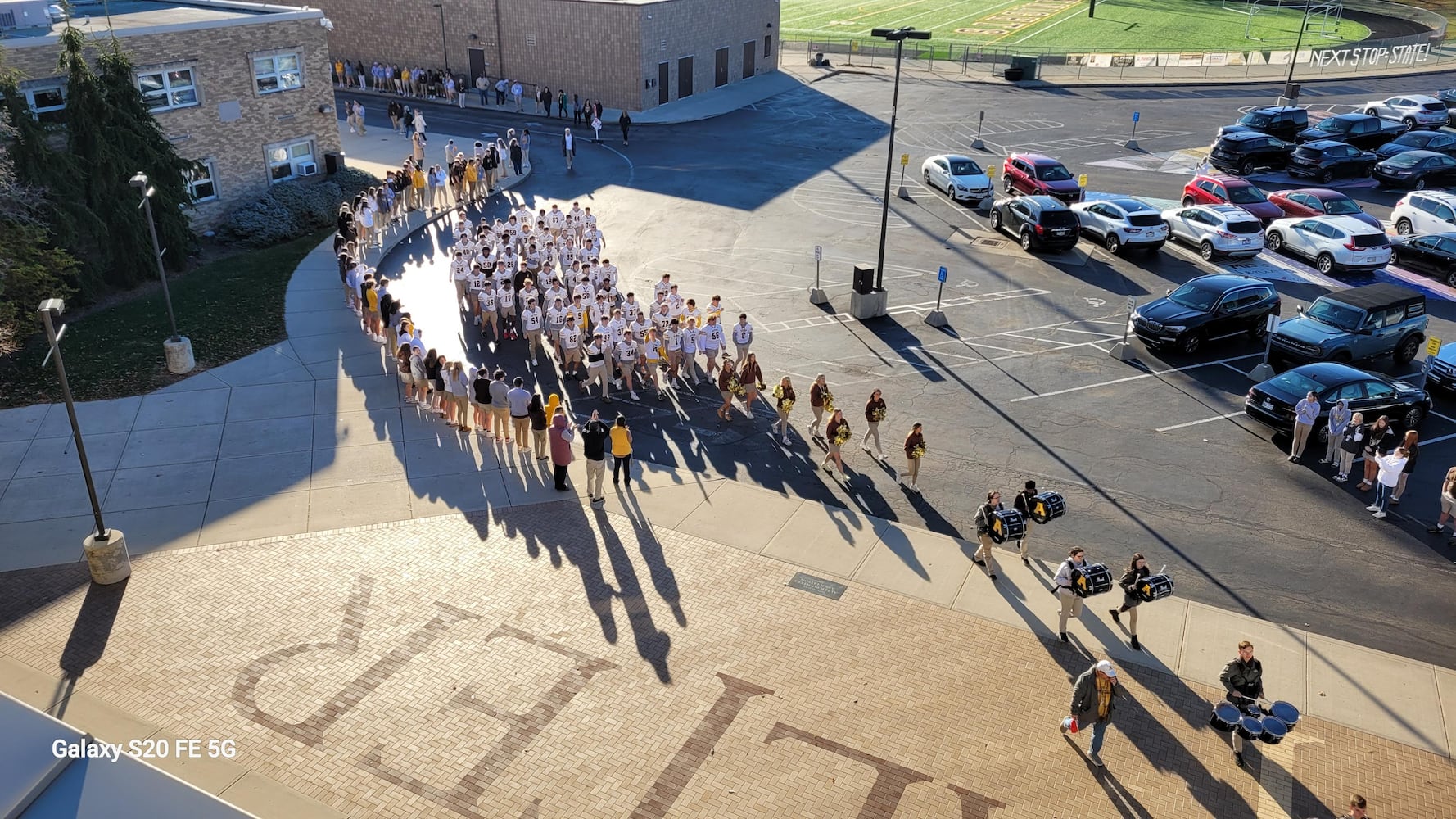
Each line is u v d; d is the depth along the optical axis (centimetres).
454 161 3797
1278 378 2181
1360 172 4281
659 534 1786
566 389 2367
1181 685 1439
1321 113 5331
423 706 1378
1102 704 1258
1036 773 1284
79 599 1585
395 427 2150
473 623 1546
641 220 3650
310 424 2150
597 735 1334
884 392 2350
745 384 2206
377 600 1596
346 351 2506
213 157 3459
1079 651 1505
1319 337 2447
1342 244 3159
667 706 1385
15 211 2573
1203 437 2166
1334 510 1894
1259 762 1307
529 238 2945
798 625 1554
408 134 4869
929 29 8631
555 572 1675
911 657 1488
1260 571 1709
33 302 2536
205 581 1636
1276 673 1467
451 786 1250
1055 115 5400
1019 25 8831
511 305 2608
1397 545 1786
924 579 1669
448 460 2023
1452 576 1700
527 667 1456
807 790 1252
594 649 1493
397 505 1862
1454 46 7362
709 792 1247
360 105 5578
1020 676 1453
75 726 1320
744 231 3541
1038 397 2339
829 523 1823
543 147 4731
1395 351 2562
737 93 5997
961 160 4012
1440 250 3122
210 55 3375
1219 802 1246
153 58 3209
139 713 1352
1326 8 8475
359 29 6128
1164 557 1745
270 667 1444
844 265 3206
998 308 2883
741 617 1570
